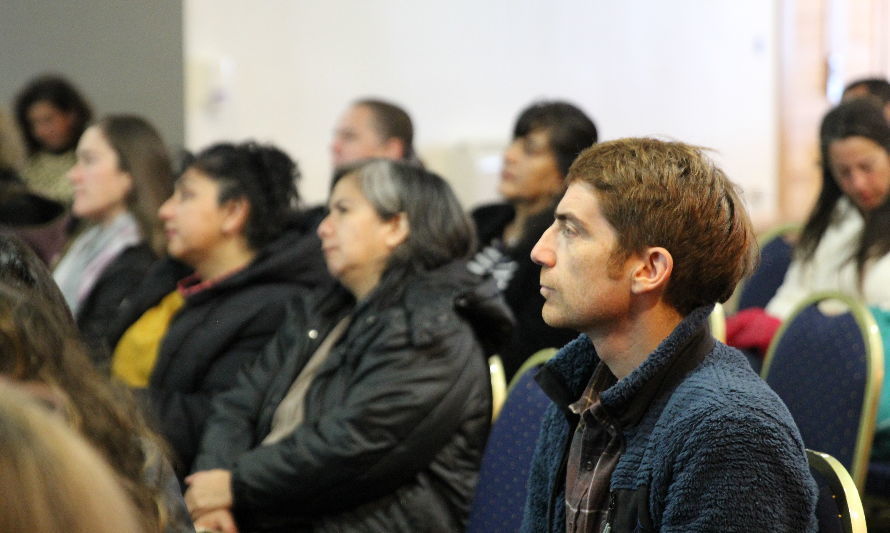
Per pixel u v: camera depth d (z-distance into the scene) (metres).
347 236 2.66
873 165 3.37
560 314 1.60
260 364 2.82
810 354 2.86
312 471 2.44
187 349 3.02
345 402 2.51
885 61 6.99
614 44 7.03
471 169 6.55
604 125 7.04
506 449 2.16
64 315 1.52
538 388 2.17
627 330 1.60
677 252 1.54
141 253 3.63
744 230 1.58
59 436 0.76
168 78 5.80
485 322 2.58
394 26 6.48
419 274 2.63
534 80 6.87
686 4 7.14
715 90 7.21
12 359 1.30
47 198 4.56
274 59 6.13
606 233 1.56
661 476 1.50
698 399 1.51
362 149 4.49
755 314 3.45
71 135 5.20
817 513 1.63
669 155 1.57
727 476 1.45
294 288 3.08
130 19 5.81
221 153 3.16
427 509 2.45
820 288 3.67
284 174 3.21
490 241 3.92
